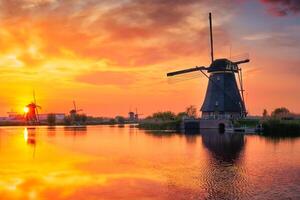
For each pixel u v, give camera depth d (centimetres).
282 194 2402
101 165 3703
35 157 4409
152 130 11800
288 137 7512
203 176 3048
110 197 2328
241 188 2581
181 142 6475
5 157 4428
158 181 2838
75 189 2550
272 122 8838
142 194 2409
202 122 10494
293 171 3303
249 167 3538
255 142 6338
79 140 7438
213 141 6619
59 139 7825
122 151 5059
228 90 9938
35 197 2320
